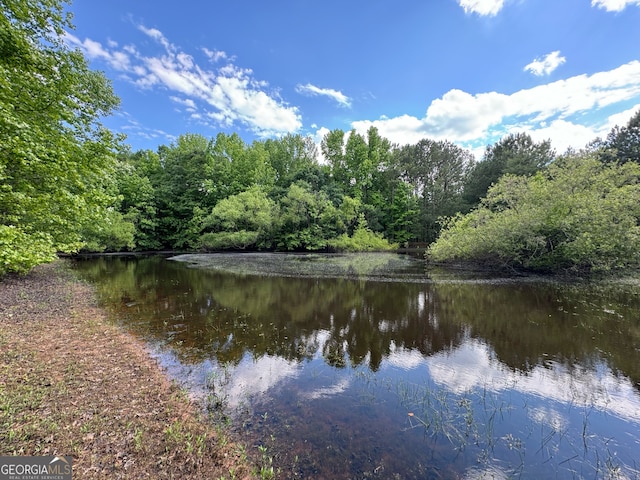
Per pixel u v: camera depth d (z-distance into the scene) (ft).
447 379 16.11
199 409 12.81
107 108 46.70
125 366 16.30
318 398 14.10
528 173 94.43
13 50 19.83
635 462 10.14
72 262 68.18
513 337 22.22
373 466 9.86
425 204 139.74
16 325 20.84
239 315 27.86
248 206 110.63
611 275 45.52
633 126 81.00
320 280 46.37
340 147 150.61
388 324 25.57
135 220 106.11
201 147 143.02
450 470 9.77
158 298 33.88
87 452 9.34
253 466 9.65
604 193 45.55
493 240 50.06
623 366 17.37
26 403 11.60
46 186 21.95
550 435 11.53
